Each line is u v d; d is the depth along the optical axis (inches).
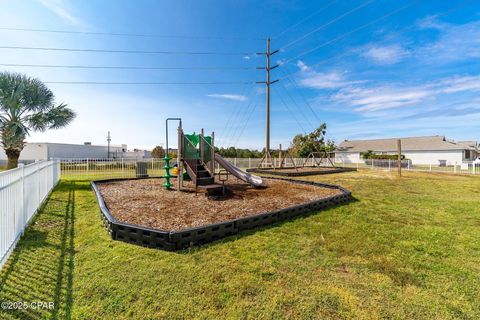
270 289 82.2
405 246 121.3
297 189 277.0
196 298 76.4
